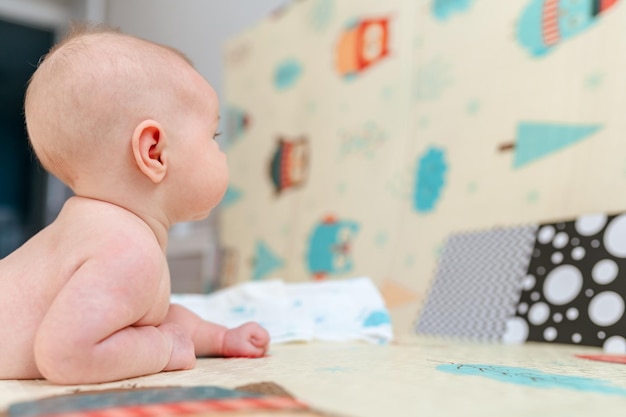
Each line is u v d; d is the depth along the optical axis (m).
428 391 0.54
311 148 1.94
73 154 0.73
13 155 3.55
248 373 0.67
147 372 0.68
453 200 1.50
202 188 0.79
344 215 1.79
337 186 1.83
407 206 1.61
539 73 1.37
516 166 1.38
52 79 0.72
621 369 0.76
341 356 0.86
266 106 2.14
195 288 2.43
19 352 0.67
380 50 1.76
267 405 0.47
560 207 1.28
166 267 0.78
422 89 1.63
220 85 2.57
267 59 2.16
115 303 0.65
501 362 0.81
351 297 1.27
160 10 3.03
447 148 1.54
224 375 0.66
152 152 0.75
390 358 0.83
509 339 1.23
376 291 1.29
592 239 1.18
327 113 1.90
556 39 1.34
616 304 1.10
